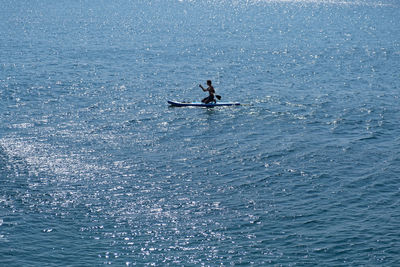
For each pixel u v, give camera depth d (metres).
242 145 30.41
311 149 29.61
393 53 70.69
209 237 19.55
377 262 17.72
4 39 77.44
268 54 68.88
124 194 23.38
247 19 129.38
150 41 80.31
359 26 113.00
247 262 17.77
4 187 23.62
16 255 18.00
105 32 91.44
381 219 20.86
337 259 17.92
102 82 47.81
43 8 145.00
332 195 23.27
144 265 17.66
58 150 29.00
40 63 57.22
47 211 21.47
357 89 46.72
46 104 39.12
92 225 20.41
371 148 29.95
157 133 32.66
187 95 43.78
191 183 24.73
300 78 52.12
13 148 29.03
